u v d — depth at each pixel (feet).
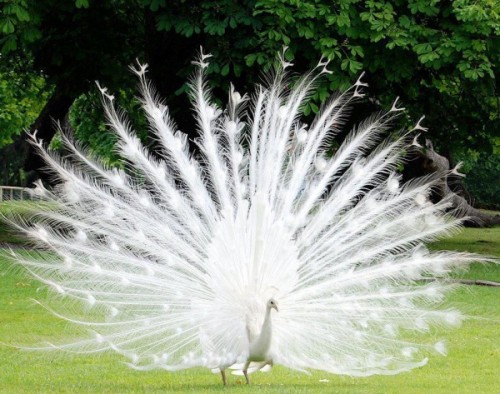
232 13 71.15
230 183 39.50
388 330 36.42
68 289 36.91
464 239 112.06
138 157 38.70
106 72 85.05
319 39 70.85
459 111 95.45
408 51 74.64
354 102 81.61
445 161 112.57
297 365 34.99
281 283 35.65
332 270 36.68
